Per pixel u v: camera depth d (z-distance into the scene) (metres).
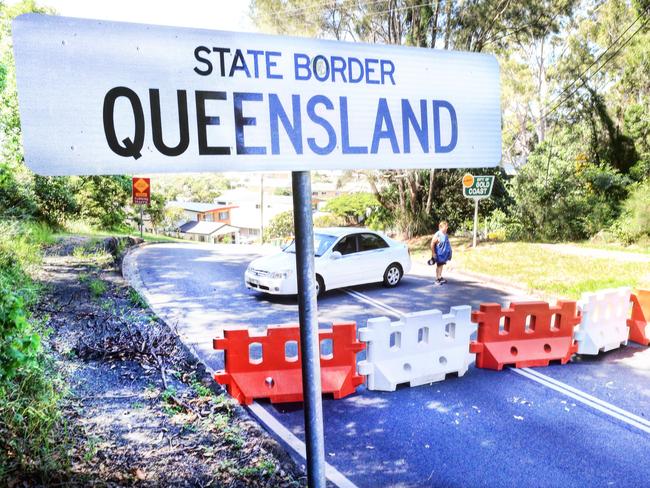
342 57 1.56
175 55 1.38
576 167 23.67
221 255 19.23
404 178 24.97
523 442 5.26
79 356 6.50
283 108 1.50
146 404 5.36
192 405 5.50
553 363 7.73
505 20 21.41
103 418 4.90
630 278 13.36
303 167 1.53
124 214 32.16
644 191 20.86
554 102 25.52
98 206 28.33
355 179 25.78
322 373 6.37
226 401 5.70
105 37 1.31
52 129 1.28
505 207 24.67
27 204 17.31
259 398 6.38
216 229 62.94
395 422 5.70
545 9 21.20
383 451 5.07
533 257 17.30
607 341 8.19
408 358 6.79
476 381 6.98
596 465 4.84
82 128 1.30
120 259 16.73
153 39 1.35
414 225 25.22
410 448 5.12
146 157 1.36
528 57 25.03
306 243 1.62
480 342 7.51
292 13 18.30
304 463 4.75
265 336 6.27
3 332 3.81
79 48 1.29
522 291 12.71
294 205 1.61
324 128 1.55
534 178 23.19
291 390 6.28
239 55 1.44
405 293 12.39
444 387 6.76
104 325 7.84
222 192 87.94
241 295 11.71
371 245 12.77
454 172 24.33
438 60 1.70
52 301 8.97
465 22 20.50
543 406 6.14
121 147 1.34
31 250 12.62
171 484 3.90
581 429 5.55
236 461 4.40
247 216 74.00
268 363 6.31
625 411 6.01
